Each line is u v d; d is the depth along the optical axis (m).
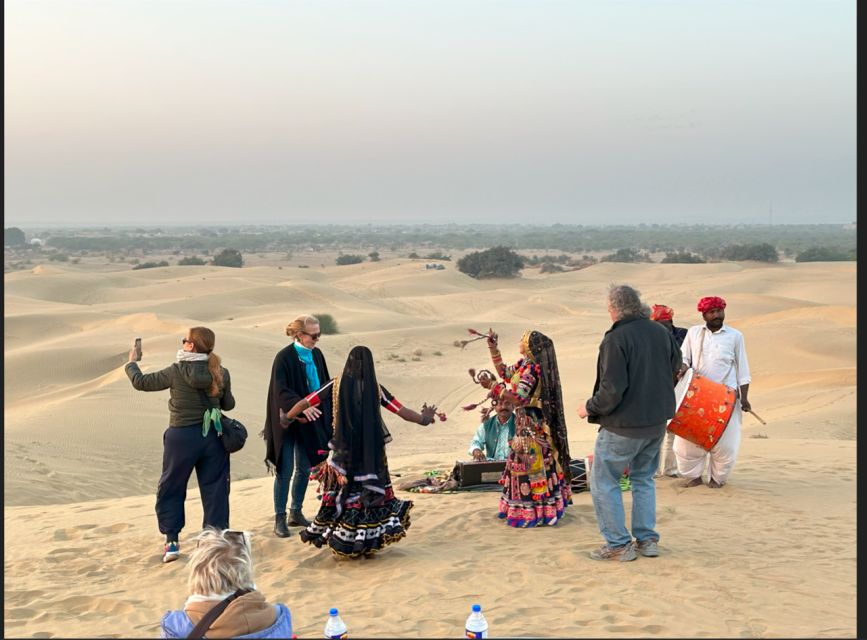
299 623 5.91
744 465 11.13
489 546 7.62
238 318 71.81
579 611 5.90
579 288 110.69
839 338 39.88
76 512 10.32
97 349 40.47
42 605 6.64
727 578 6.49
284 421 7.93
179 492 7.83
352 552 7.21
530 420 8.25
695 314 69.88
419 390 38.19
